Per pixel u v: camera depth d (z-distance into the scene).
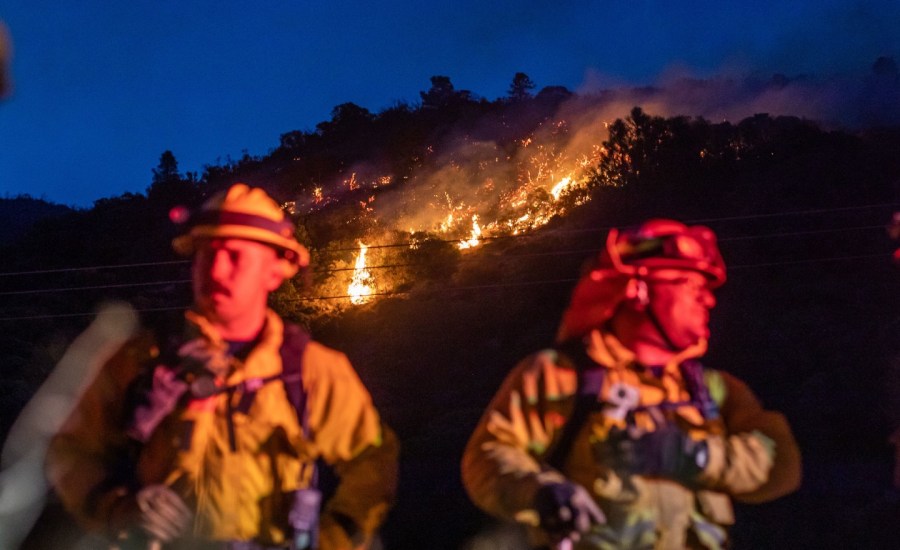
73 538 3.81
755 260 29.73
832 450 20.20
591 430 3.80
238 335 3.74
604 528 3.76
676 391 3.91
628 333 3.93
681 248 3.92
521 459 3.74
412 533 18.34
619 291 3.90
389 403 26.55
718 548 3.85
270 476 3.63
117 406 3.65
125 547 3.56
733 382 4.14
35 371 27.58
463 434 22.88
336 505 3.87
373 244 35.62
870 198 31.94
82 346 3.77
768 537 15.93
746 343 25.23
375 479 3.82
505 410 3.84
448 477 20.58
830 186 32.91
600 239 32.72
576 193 37.75
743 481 3.89
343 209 41.62
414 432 25.23
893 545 15.35
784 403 22.14
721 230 31.77
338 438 3.75
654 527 3.76
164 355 3.65
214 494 3.56
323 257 34.19
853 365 22.55
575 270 31.16
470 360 27.94
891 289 26.69
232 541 3.56
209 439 3.59
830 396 21.58
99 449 3.66
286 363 3.69
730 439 3.94
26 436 3.97
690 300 3.93
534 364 3.88
